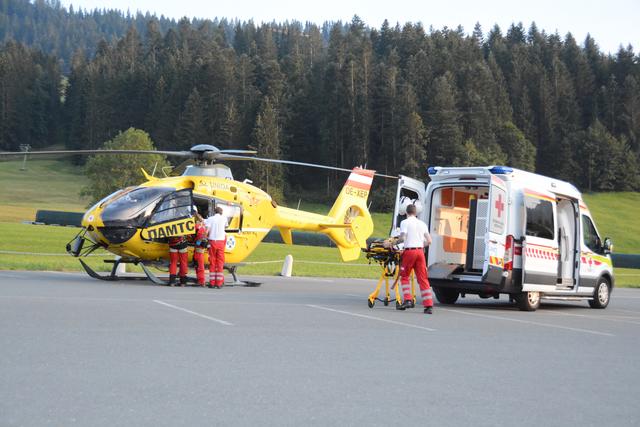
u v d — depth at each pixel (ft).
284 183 474.49
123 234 59.47
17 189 472.85
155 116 547.90
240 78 529.86
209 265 61.98
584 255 59.06
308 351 28.37
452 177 53.36
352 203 79.66
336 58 551.18
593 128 504.43
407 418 18.95
